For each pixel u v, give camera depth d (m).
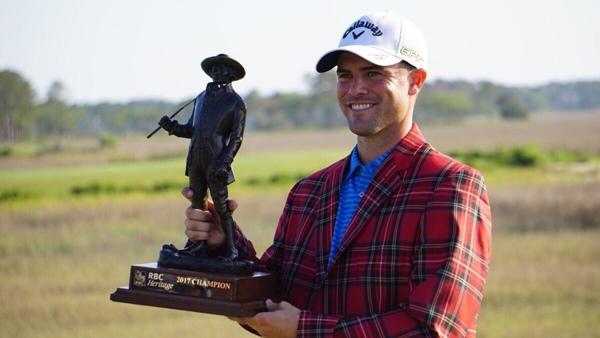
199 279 3.18
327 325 3.00
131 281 3.33
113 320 10.96
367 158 3.35
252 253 3.59
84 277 14.38
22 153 54.72
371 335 2.95
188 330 10.37
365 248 3.15
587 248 15.72
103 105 81.50
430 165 3.17
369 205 3.18
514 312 10.55
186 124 3.34
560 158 43.94
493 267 14.03
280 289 3.43
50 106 72.81
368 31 3.26
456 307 2.96
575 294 11.49
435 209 3.06
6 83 66.19
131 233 19.81
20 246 17.80
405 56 3.22
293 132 86.31
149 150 58.81
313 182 3.57
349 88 3.26
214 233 3.40
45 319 11.12
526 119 94.81
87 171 42.53
